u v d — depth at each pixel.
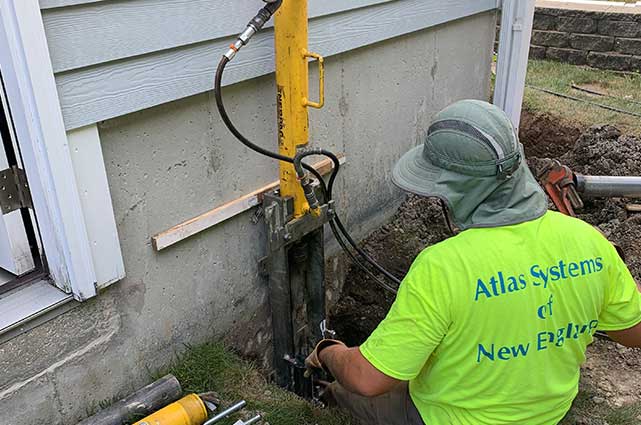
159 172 2.11
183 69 2.04
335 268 3.23
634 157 4.39
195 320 2.41
